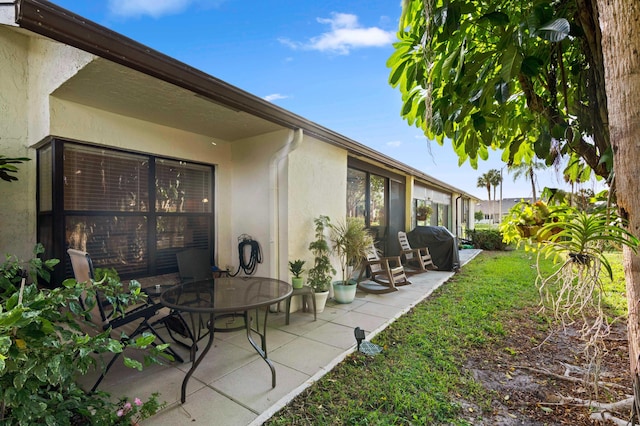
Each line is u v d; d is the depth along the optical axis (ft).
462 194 48.39
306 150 15.26
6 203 10.89
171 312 10.00
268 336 11.23
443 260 24.48
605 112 4.61
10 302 4.24
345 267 17.40
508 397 7.62
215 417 6.79
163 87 9.27
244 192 15.42
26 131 11.19
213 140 15.15
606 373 8.54
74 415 6.02
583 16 4.71
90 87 9.31
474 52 6.20
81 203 11.11
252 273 14.94
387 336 11.19
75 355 4.83
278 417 6.84
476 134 7.13
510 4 5.56
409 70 6.95
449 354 9.82
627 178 3.37
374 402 7.34
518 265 27.04
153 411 6.18
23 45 11.02
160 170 13.44
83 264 8.00
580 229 3.99
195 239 14.69
